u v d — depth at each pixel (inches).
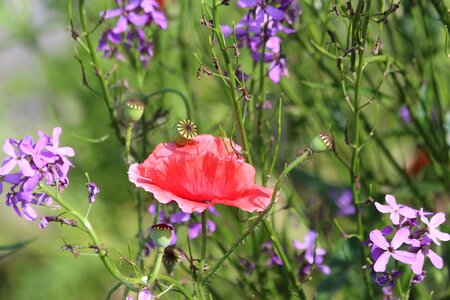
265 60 36.7
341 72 34.8
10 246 37.7
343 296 39.0
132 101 34.5
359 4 33.8
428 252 32.3
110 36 37.9
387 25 39.9
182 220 36.7
